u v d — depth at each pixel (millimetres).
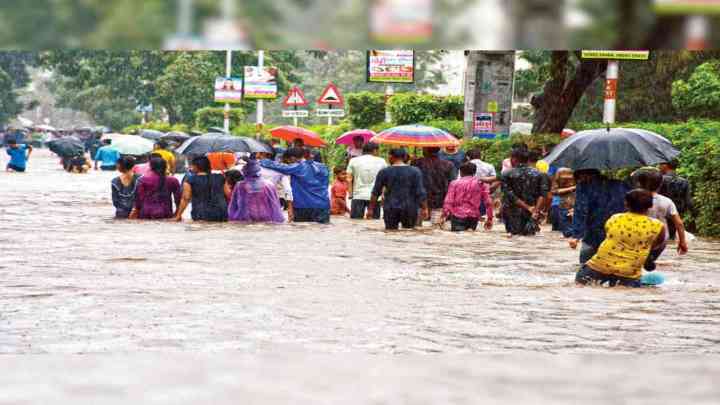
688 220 45094
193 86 175000
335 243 36344
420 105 78125
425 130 46438
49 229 39656
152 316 19812
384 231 42031
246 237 37906
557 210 44312
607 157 28516
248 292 23375
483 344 17328
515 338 17922
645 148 29016
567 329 19000
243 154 64125
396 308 21297
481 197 43125
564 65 63156
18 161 96500
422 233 41438
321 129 102688
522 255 33500
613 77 60812
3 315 19766
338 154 89000
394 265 29859
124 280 25156
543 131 64375
